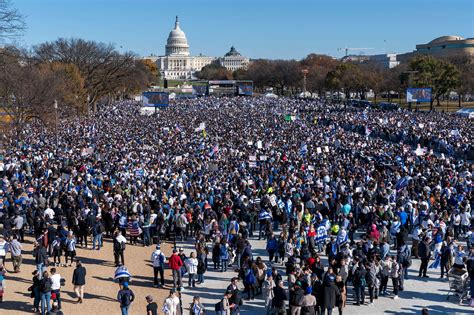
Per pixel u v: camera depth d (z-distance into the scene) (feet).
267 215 129.59
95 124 361.92
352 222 123.75
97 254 122.72
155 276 104.88
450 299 97.09
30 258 117.70
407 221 126.72
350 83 650.02
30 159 206.59
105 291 101.04
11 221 124.77
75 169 182.39
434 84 520.42
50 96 291.17
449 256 106.11
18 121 270.05
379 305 94.48
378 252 101.71
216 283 106.11
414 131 298.56
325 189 148.77
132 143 258.98
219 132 308.19
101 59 514.27
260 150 231.91
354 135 293.23
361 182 154.61
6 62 212.02
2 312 89.25
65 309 91.81
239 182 153.79
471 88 546.26
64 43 486.79
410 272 111.45
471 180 168.04
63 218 129.29
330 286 84.79
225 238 115.55
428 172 174.81
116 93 635.25
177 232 131.85
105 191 149.59
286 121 371.15
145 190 145.59
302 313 80.79
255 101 627.87
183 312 91.61
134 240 131.64
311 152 225.97
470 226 127.95
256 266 97.96
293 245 112.88
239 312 91.45
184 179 162.50
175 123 358.84
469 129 318.45
